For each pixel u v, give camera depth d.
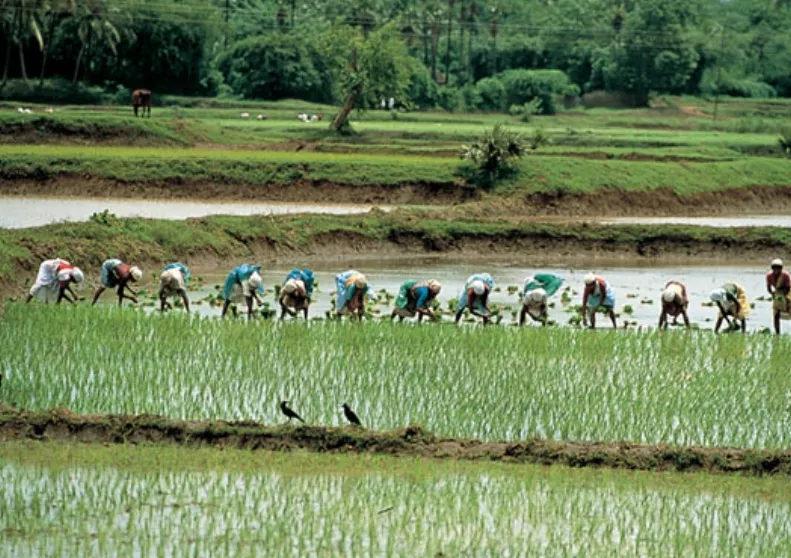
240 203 100.81
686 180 116.75
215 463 31.94
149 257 68.38
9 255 58.97
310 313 55.81
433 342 45.12
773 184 123.06
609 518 28.91
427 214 91.38
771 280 53.19
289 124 164.00
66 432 33.84
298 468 31.78
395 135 154.62
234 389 38.34
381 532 27.58
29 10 179.12
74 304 49.59
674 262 82.94
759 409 37.84
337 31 161.50
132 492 29.59
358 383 39.28
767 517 29.22
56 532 26.97
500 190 106.31
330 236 81.44
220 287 62.56
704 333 49.97
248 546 26.52
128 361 40.91
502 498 29.98
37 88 188.62
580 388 39.47
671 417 36.69
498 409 36.94
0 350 41.50
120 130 130.00
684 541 27.38
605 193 109.56
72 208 90.06
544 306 50.97
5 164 101.50
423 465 32.34
